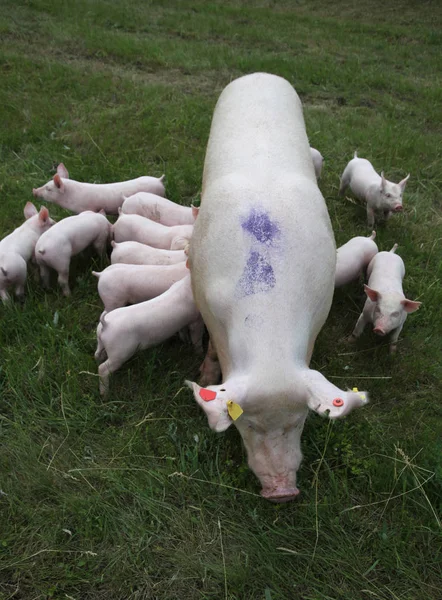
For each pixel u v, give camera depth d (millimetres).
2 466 1974
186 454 2018
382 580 1750
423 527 1858
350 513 1898
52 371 2281
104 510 1867
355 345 2588
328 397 1545
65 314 2592
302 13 8062
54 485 1938
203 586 1710
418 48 6605
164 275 2486
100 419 2158
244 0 8406
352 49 6375
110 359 2213
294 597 1700
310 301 1836
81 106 4336
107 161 3670
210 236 1962
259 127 2342
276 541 1813
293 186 2035
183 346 2508
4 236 2998
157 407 2223
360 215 3449
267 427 1695
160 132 4035
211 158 2355
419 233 3318
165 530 1839
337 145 4062
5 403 2180
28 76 4719
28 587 1689
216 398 1548
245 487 1944
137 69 5219
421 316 2740
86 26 6012
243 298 1774
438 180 3846
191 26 6516
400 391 2391
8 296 2580
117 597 1685
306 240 1895
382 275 2621
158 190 3273
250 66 5391
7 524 1825
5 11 6113
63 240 2641
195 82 5059
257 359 1676
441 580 1760
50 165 3658
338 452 2070
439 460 1995
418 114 4832
